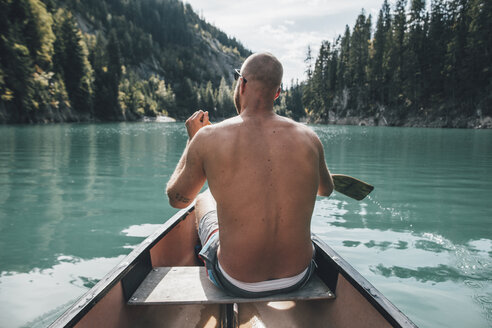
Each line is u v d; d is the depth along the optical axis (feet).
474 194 20.12
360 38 230.27
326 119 243.19
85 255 10.98
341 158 37.27
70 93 165.58
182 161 5.00
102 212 15.72
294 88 427.33
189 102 377.09
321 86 261.44
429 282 9.36
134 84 276.00
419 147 52.16
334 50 263.90
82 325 3.99
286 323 5.83
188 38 586.04
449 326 7.43
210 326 5.70
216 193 4.18
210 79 513.45
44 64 144.15
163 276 5.64
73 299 8.38
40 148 42.75
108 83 204.95
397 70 188.85
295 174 4.11
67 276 9.54
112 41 232.94
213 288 5.14
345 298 5.01
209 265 4.89
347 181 7.64
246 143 4.05
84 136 65.62
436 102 170.09
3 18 115.65
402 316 4.08
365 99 212.43
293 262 4.48
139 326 5.30
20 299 8.34
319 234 13.14
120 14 495.41
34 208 16.29
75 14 362.53
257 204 4.04
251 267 4.31
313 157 4.28
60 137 61.46
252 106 4.30
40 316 7.66
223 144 4.06
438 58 172.86
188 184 4.50
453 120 157.58
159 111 301.63
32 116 120.88
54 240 12.23
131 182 22.52
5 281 9.22
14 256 10.85
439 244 12.09
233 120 4.28
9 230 13.25
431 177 25.77
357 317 4.72
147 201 17.70
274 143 4.10
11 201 17.51
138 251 5.66
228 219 4.20
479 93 151.33
